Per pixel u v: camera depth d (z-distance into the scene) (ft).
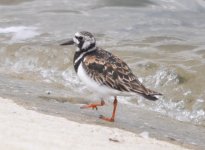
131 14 73.26
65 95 48.37
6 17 71.51
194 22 70.90
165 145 35.22
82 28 67.46
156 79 52.44
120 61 40.65
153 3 77.61
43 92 48.65
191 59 56.18
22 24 68.74
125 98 50.29
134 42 62.13
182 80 51.72
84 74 40.98
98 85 40.40
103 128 36.42
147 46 60.80
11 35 65.46
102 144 31.73
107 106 47.19
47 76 56.29
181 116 47.60
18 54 60.49
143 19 71.31
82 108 44.14
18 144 28.55
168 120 45.52
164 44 61.57
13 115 35.65
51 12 73.20
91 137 33.09
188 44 61.67
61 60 58.44
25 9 74.64
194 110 48.14
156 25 69.00
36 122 34.58
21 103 41.39
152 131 40.34
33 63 58.90
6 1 77.36
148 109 48.49
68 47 60.49
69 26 68.18
